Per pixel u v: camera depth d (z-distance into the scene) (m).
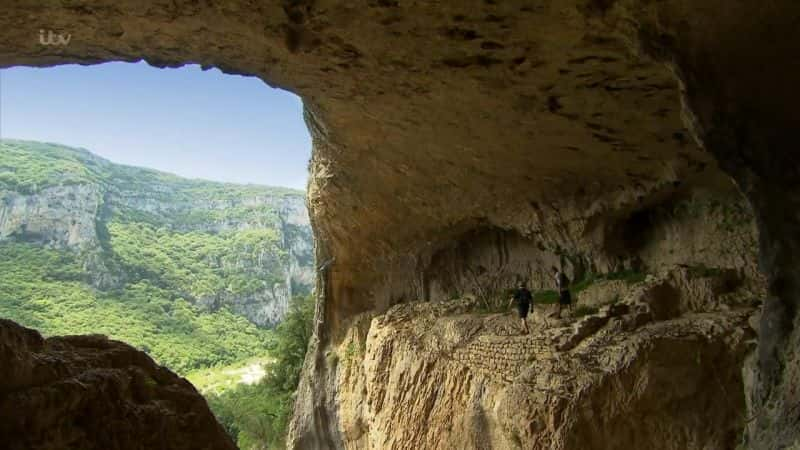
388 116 11.41
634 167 11.80
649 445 9.28
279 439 29.72
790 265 6.10
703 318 9.98
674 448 9.09
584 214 13.66
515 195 14.59
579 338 11.04
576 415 9.75
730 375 9.02
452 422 13.64
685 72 6.11
